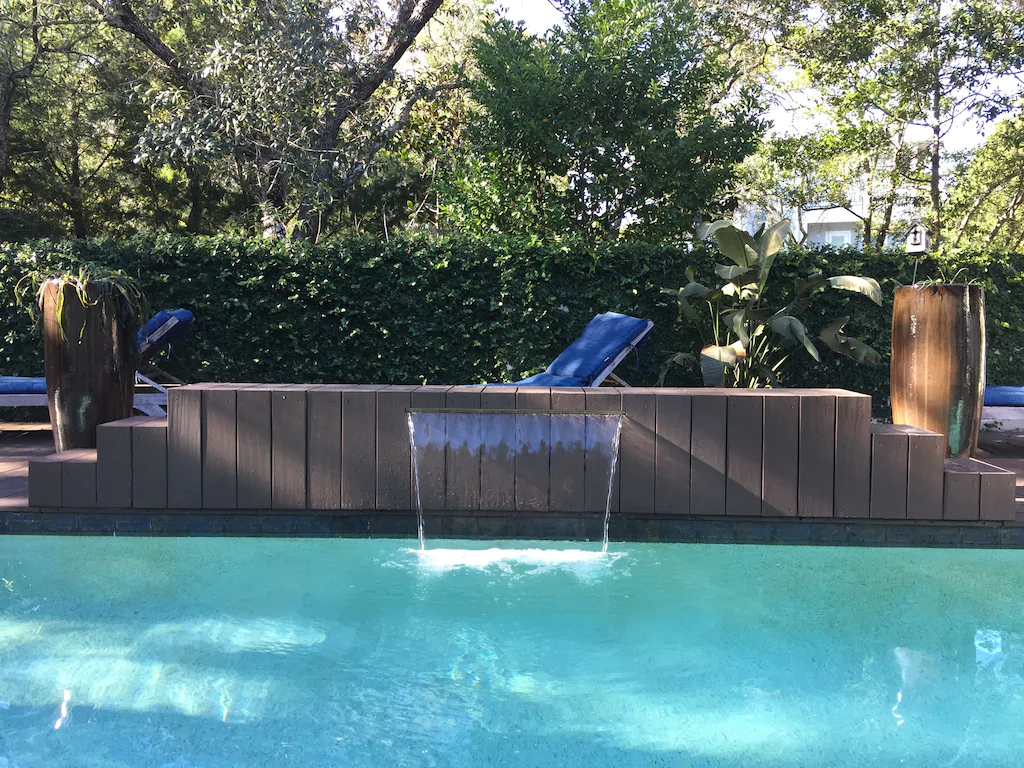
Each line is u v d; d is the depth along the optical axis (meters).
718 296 7.63
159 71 14.94
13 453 6.11
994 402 6.90
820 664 2.39
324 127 11.30
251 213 14.26
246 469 3.77
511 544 3.72
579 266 8.34
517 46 10.51
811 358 8.50
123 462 3.80
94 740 1.89
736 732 1.97
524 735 1.95
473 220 10.61
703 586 3.13
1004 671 2.34
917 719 2.04
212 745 1.88
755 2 15.34
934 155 15.44
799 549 3.66
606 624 2.71
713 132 10.53
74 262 8.20
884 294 8.45
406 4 12.41
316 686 2.21
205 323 8.35
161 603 2.90
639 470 3.71
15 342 8.20
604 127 10.58
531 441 3.72
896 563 3.46
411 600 2.94
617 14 10.49
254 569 3.33
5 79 13.51
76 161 18.52
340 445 3.75
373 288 8.32
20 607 2.85
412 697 2.15
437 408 3.71
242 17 11.12
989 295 8.49
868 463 3.66
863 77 14.74
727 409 3.67
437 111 14.07
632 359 8.48
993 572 3.34
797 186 18.64
